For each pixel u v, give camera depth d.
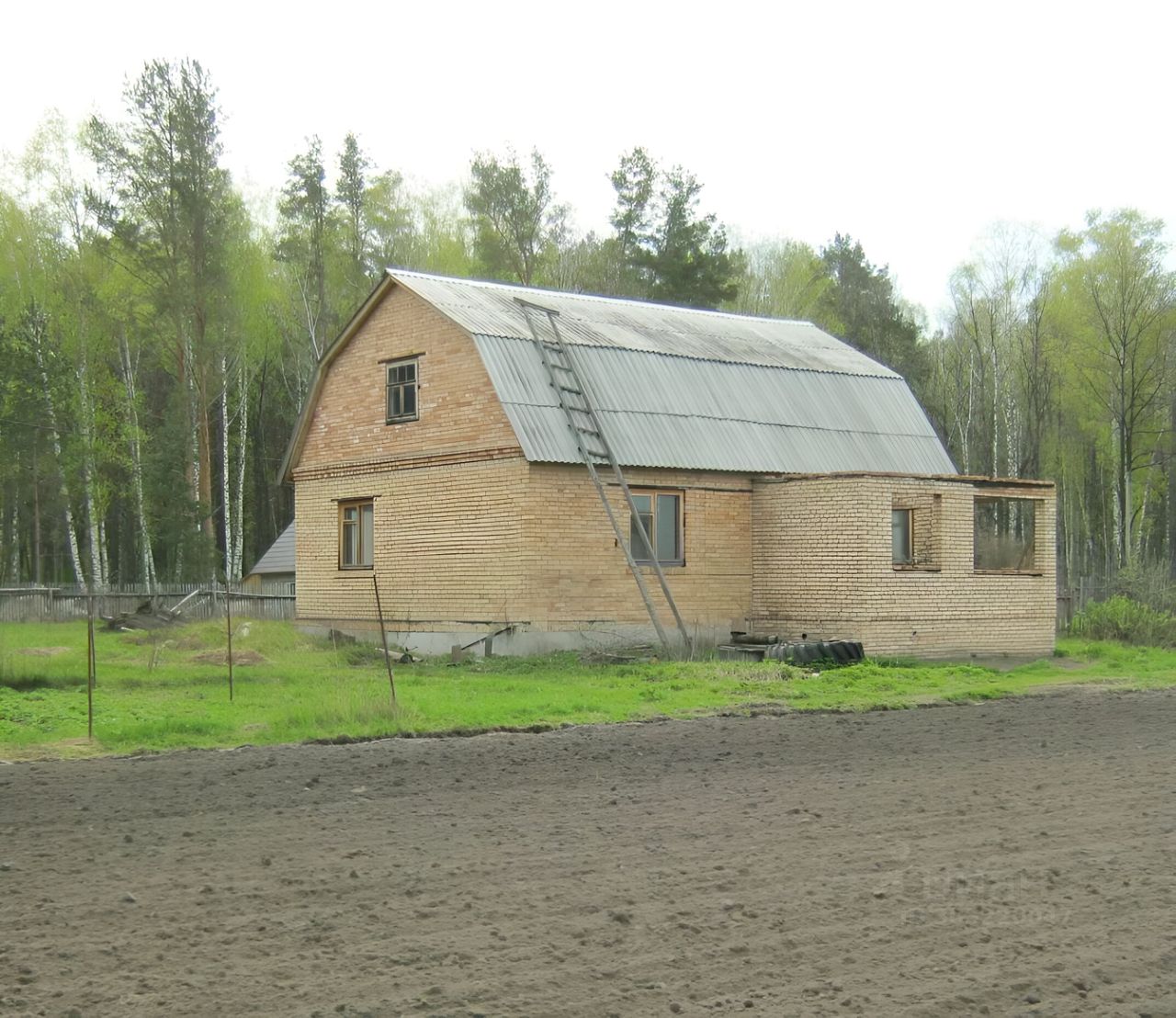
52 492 52.66
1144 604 34.22
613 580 27.03
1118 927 7.91
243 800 11.64
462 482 27.69
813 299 63.91
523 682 21.30
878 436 31.50
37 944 7.49
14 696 18.23
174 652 25.70
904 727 17.19
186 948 7.41
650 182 58.25
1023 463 55.47
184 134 45.94
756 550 28.59
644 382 28.70
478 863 9.36
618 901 8.37
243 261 50.81
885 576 26.48
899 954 7.39
